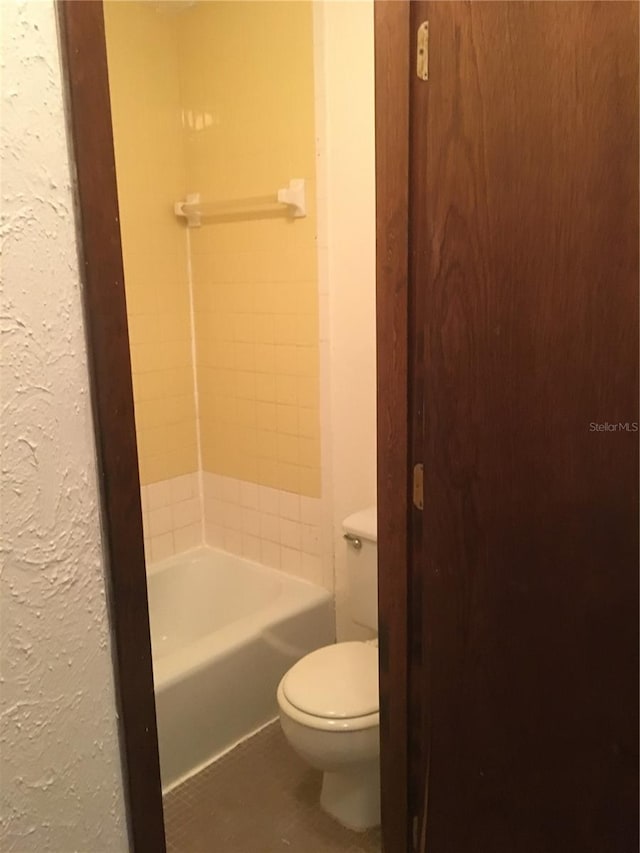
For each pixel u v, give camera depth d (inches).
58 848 33.4
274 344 100.8
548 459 46.9
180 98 104.1
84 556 33.2
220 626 111.6
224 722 91.4
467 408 49.2
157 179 103.4
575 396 45.3
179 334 109.7
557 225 43.9
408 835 61.6
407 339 52.5
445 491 51.4
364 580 88.9
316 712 74.0
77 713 33.6
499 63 43.8
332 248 91.9
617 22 40.1
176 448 111.7
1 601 30.0
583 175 42.6
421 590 56.2
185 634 111.3
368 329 90.4
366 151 85.7
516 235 45.3
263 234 98.4
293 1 88.4
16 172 28.7
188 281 109.7
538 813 52.4
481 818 55.2
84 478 32.8
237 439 109.1
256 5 92.0
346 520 89.6
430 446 51.4
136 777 36.8
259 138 95.7
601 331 43.8
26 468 30.3
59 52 30.0
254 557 111.0
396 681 59.3
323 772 83.4
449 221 47.4
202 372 111.7
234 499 111.8
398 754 60.5
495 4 43.3
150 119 101.2
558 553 47.8
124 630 35.3
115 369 33.4
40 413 30.6
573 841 51.4
